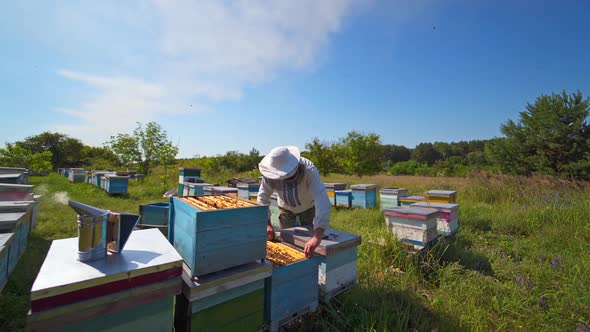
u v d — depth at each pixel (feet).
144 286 4.27
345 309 8.37
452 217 15.71
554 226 18.40
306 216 9.83
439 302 9.25
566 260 12.58
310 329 7.68
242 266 5.81
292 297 6.66
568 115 47.62
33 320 3.40
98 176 43.55
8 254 8.23
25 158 55.72
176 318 5.47
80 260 4.24
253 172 64.49
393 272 11.34
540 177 32.96
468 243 16.26
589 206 20.95
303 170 8.31
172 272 4.57
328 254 7.37
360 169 61.46
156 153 47.39
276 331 6.33
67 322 3.62
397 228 13.41
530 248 15.23
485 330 8.09
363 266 11.47
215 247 5.22
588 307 8.66
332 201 31.35
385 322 7.45
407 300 9.12
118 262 4.35
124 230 4.61
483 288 10.34
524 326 8.35
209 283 5.00
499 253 14.20
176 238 6.15
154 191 38.14
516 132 52.54
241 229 5.62
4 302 8.30
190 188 29.22
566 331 7.92
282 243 8.64
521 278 10.78
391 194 25.20
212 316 5.17
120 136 50.08
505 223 20.17
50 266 4.04
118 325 4.11
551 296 9.80
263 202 9.30
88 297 3.78
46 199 28.09
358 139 62.08
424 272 11.82
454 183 41.24
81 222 4.22
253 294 5.84
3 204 10.49
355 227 19.39
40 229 16.67
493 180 33.24
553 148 47.91
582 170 44.91
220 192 23.24
